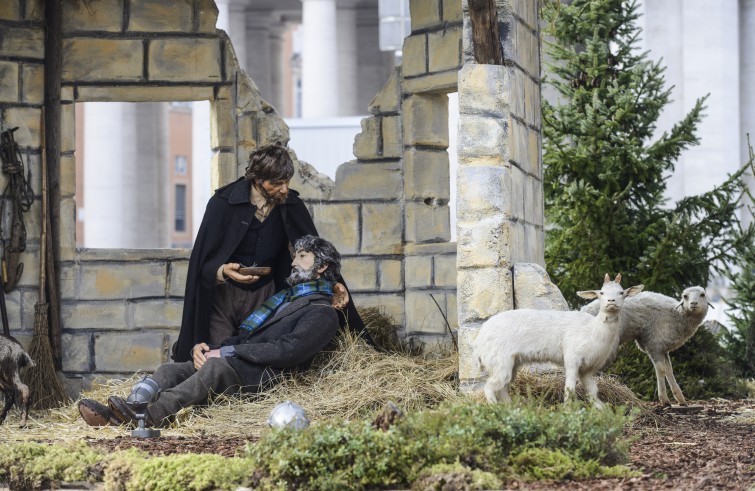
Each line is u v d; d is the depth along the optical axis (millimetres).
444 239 12367
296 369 10148
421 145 12297
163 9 12414
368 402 9523
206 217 10602
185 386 9594
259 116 12453
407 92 12297
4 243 12016
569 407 7469
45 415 10945
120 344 12266
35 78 12242
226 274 10367
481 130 9734
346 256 12492
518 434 7004
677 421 9523
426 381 9875
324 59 37156
